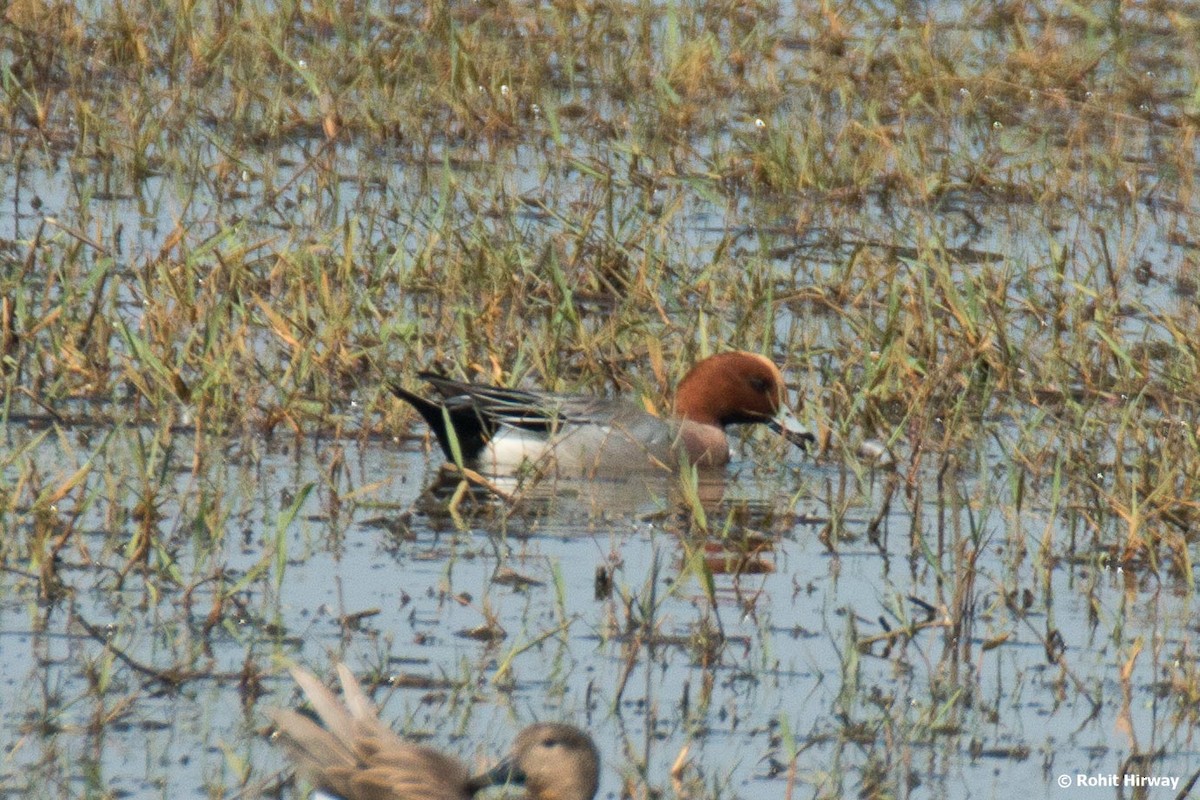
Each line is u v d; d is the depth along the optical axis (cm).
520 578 1037
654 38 2369
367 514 1146
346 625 949
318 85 2052
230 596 969
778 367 1467
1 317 1363
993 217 1864
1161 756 847
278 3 2297
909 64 2241
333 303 1433
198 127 1827
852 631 979
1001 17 2475
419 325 1456
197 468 1165
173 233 1462
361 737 698
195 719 834
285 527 977
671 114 2055
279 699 857
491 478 1265
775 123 2105
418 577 1034
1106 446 1350
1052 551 1141
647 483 1291
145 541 997
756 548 1134
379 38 2170
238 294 1466
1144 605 1052
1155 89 2259
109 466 1138
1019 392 1459
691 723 861
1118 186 1906
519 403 1313
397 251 1566
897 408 1430
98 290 1378
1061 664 927
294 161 1889
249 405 1280
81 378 1338
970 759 843
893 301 1480
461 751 810
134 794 760
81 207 1593
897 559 1116
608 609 984
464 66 2088
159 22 2238
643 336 1512
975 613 1034
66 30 2123
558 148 1839
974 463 1313
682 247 1717
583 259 1625
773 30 2428
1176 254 1761
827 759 832
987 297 1524
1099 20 2462
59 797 756
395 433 1326
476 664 912
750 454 1402
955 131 2136
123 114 1925
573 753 703
